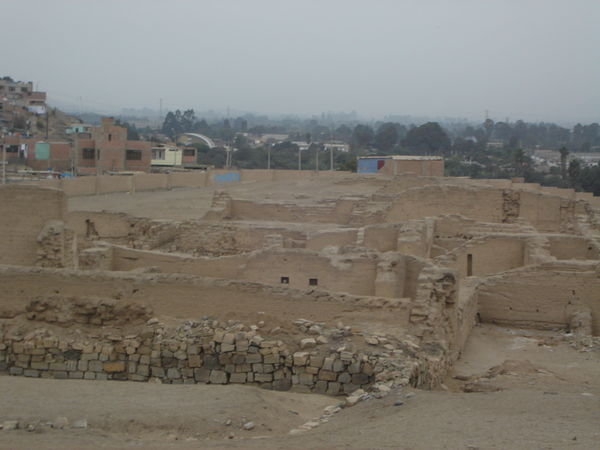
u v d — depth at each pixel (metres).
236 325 17.92
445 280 20.36
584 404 14.34
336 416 14.35
